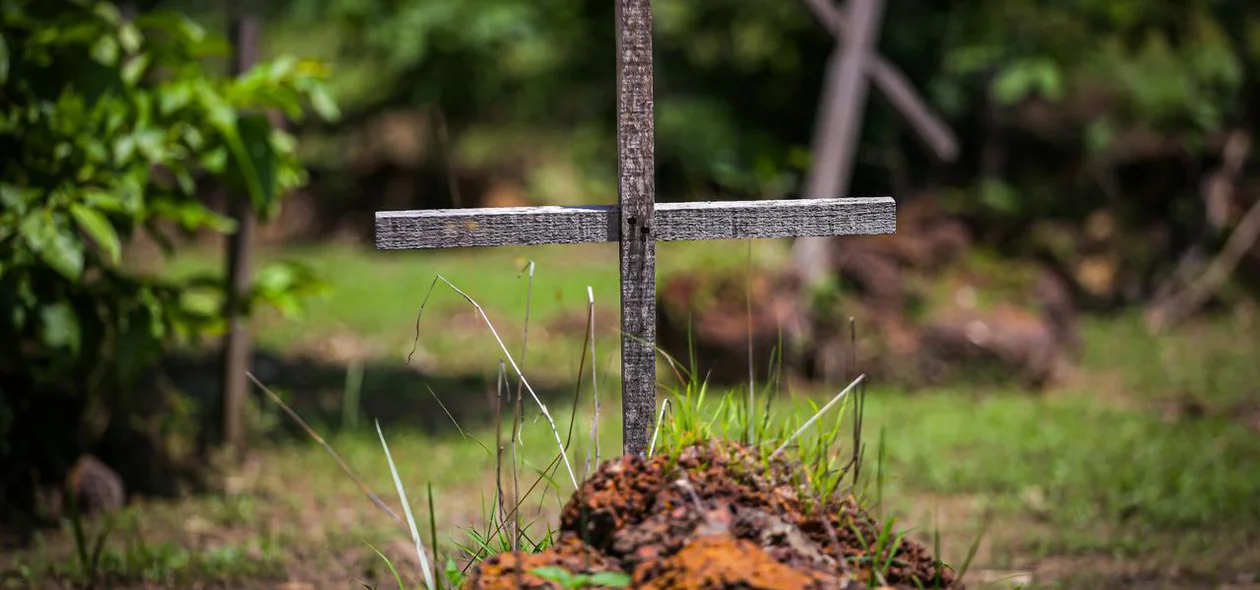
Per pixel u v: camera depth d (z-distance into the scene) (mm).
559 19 17312
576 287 13844
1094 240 14312
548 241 3881
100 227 5797
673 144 16562
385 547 5891
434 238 3797
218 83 6402
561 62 18094
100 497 6562
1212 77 14148
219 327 6703
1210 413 8914
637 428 3943
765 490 3596
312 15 16859
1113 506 6637
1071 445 7910
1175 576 5605
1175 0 13211
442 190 18172
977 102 15555
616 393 9172
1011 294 10734
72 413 6793
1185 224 14266
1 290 5812
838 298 9938
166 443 7211
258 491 6992
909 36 15766
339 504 6742
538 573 3172
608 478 3539
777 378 4324
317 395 9445
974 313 10055
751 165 15820
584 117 18641
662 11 16828
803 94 17234
